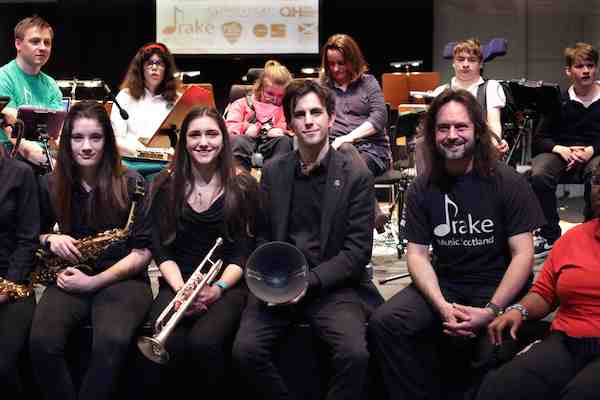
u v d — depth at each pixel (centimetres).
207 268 321
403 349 293
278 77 478
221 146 319
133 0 978
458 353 303
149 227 321
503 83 466
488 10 953
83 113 317
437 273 313
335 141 440
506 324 279
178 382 307
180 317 289
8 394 303
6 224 319
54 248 315
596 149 472
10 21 970
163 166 445
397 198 543
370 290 319
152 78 462
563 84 945
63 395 297
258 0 940
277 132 466
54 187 323
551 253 286
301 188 317
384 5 974
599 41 901
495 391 270
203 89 438
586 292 272
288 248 291
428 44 975
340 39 453
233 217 315
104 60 991
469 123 297
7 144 410
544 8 937
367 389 304
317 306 301
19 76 429
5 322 303
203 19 941
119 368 295
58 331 298
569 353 271
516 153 499
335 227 310
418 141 324
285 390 296
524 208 297
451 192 304
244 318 301
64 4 977
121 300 308
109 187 321
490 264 304
